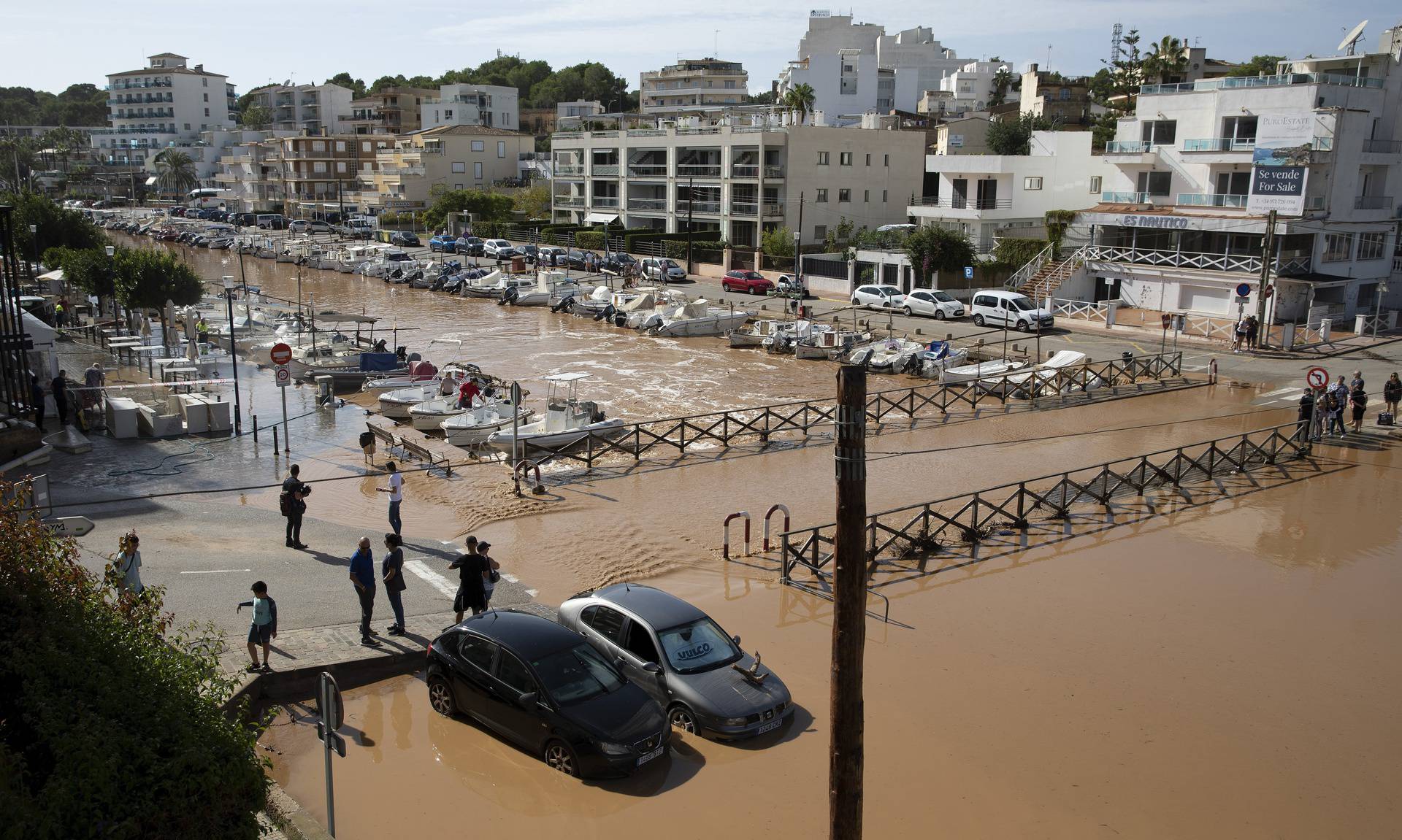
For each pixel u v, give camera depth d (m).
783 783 12.19
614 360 44.72
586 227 88.50
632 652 14.10
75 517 19.77
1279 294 48.16
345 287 73.69
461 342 43.59
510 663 12.80
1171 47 82.69
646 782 12.16
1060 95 102.94
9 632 9.13
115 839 7.97
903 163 78.06
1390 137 51.81
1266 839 11.41
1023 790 12.23
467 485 24.89
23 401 26.34
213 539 19.75
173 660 9.80
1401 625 17.27
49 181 169.00
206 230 107.62
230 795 8.88
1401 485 25.61
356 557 14.77
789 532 18.83
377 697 14.05
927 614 17.48
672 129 81.62
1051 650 16.09
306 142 126.62
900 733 13.48
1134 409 34.09
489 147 116.56
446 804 11.51
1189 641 16.50
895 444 29.48
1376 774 12.79
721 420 32.06
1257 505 23.91
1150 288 52.97
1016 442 29.62
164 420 28.62
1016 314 48.72
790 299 58.75
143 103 188.88
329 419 32.25
